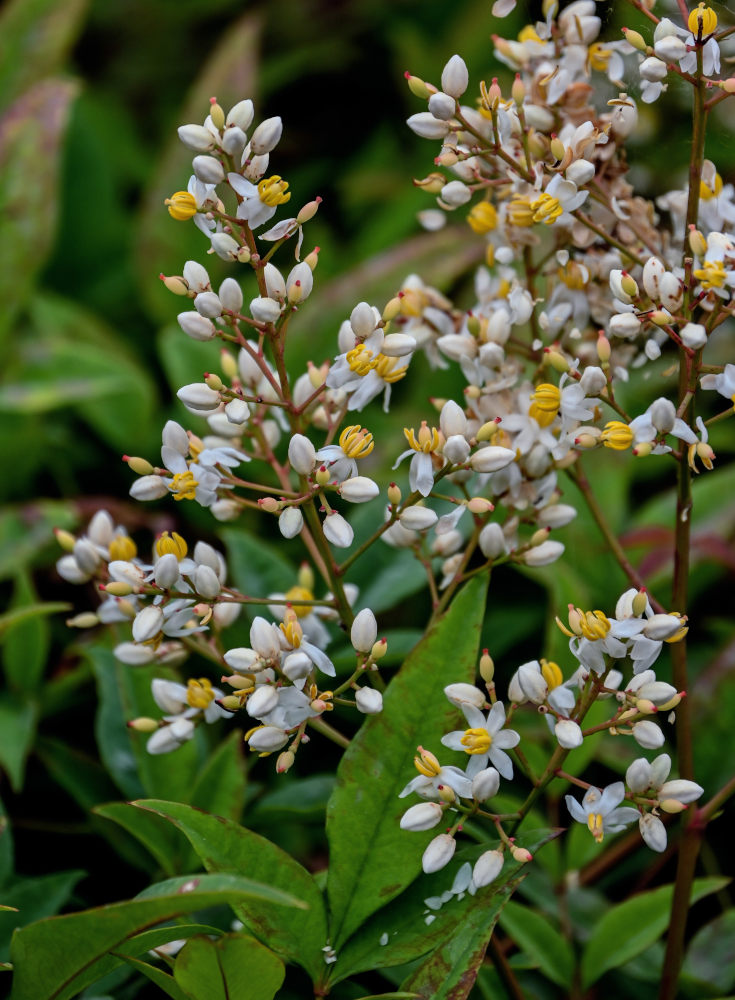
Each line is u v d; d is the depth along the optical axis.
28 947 0.62
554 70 0.66
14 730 0.71
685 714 0.65
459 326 0.67
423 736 0.64
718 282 0.63
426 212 0.67
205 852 0.62
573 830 0.70
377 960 0.63
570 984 0.67
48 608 0.69
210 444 0.66
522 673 0.63
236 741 0.68
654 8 0.66
